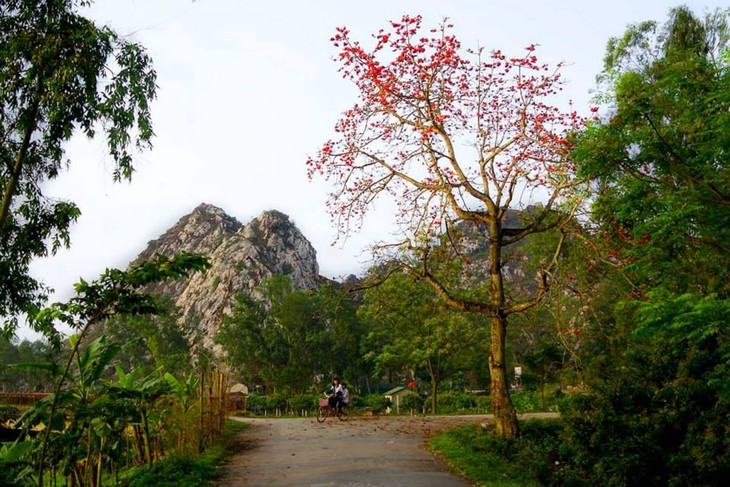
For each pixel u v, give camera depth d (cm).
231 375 7856
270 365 6944
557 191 1465
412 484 983
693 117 900
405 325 3128
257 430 1969
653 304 913
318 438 1644
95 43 1218
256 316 7438
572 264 1681
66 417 938
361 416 2491
